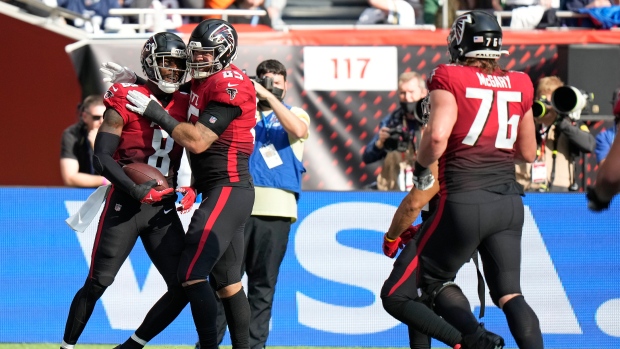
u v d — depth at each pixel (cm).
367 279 2267
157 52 1738
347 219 2273
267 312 2081
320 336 2258
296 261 2266
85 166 2688
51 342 2245
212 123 1703
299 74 3095
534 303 2255
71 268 2255
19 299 2245
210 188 1767
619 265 2255
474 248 1570
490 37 1575
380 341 2258
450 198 1558
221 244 1727
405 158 2680
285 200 2081
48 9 2989
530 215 2261
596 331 2255
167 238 1783
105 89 2964
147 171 1733
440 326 1630
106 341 2236
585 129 2630
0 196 2253
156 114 1709
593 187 1156
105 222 1777
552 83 2739
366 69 3103
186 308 2250
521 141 1642
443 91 1548
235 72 1750
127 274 2244
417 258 1606
